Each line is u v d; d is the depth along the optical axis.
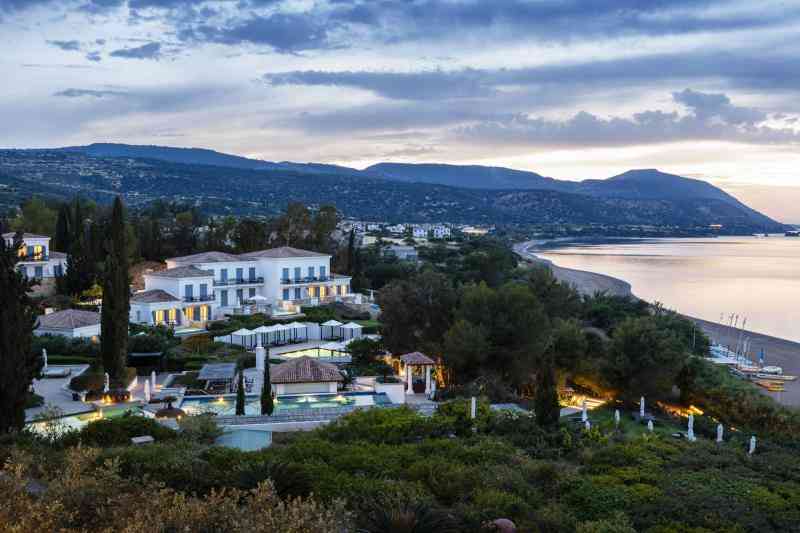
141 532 14.22
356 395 52.00
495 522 20.81
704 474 29.61
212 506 15.91
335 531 14.95
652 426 48.91
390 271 127.50
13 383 30.70
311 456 27.70
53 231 114.25
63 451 26.83
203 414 38.41
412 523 19.33
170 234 125.00
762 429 55.34
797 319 142.00
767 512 24.97
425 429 36.31
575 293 94.62
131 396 49.97
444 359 59.88
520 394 60.78
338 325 78.81
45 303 77.62
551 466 28.98
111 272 52.03
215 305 84.81
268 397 43.94
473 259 146.75
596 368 62.09
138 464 23.62
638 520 23.48
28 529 14.52
